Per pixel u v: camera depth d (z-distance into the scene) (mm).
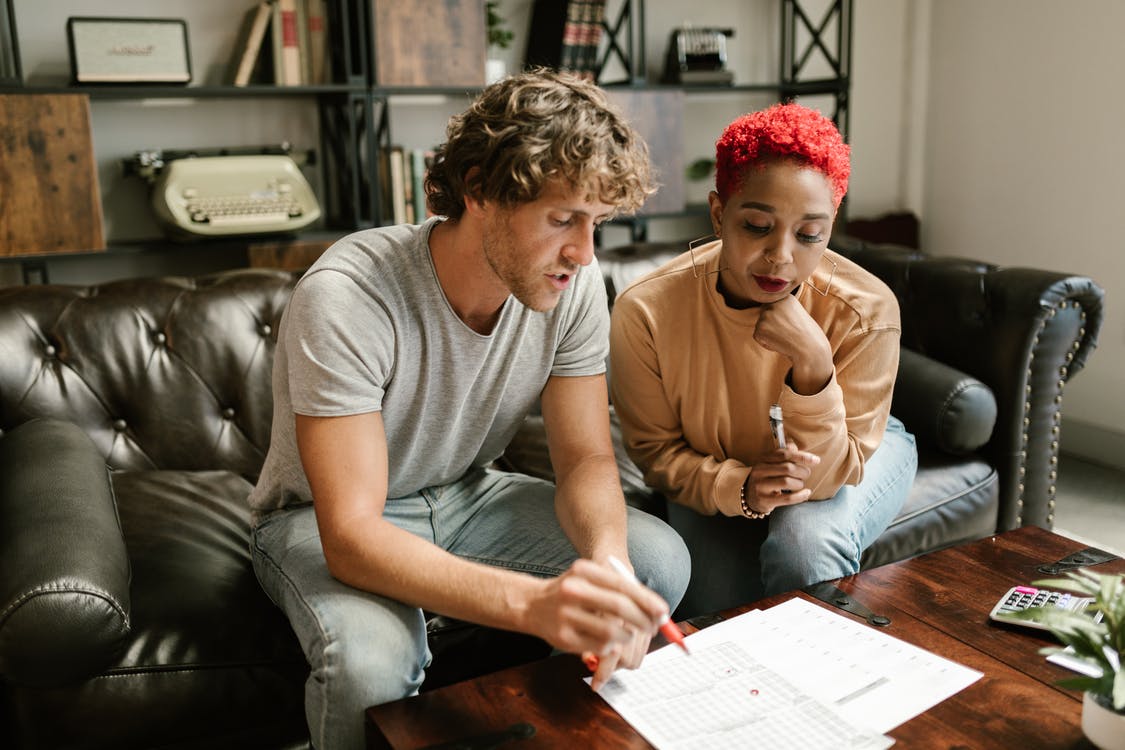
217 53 2998
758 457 1531
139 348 1852
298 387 1176
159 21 2617
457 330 1291
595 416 1410
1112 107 3111
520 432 2092
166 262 3070
